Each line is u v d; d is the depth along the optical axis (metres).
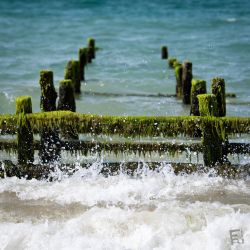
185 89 46.25
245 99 48.16
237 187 27.89
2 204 26.48
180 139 31.14
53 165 29.23
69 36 97.31
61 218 25.12
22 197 27.22
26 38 93.88
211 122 27.97
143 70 65.31
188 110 44.53
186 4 145.12
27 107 28.77
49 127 28.62
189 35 94.88
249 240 22.72
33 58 73.25
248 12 124.44
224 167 28.64
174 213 24.78
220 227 23.42
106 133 28.34
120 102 47.50
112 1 157.12
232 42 83.50
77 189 27.88
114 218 24.53
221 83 30.94
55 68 66.06
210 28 102.56
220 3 144.12
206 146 28.47
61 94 35.91
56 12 136.12
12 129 28.84
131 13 131.12
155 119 27.98
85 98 49.25
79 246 22.67
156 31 101.81
